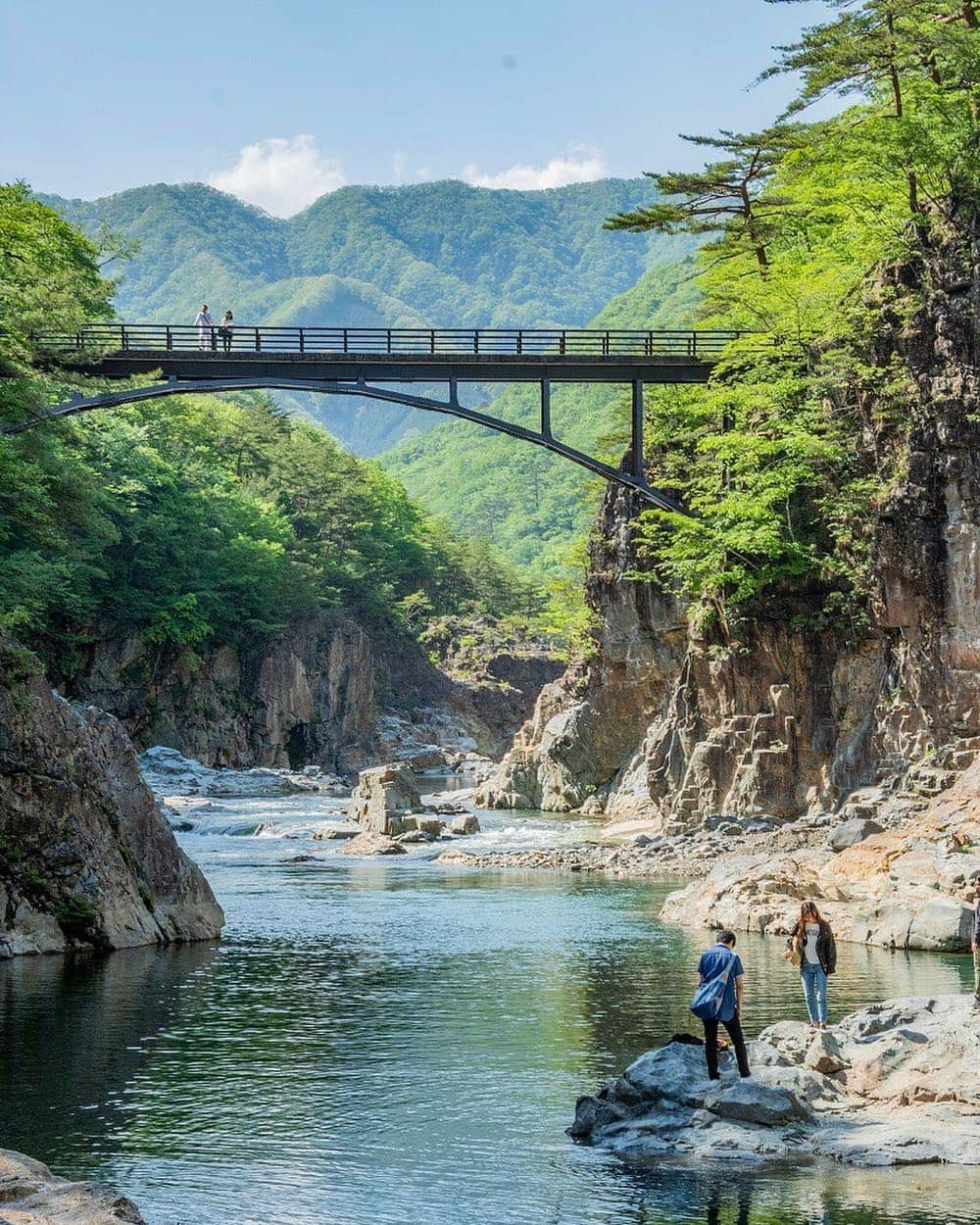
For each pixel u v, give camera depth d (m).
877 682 54.97
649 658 73.00
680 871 45.84
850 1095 16.73
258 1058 19.72
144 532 104.12
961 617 50.62
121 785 31.84
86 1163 14.99
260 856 53.28
